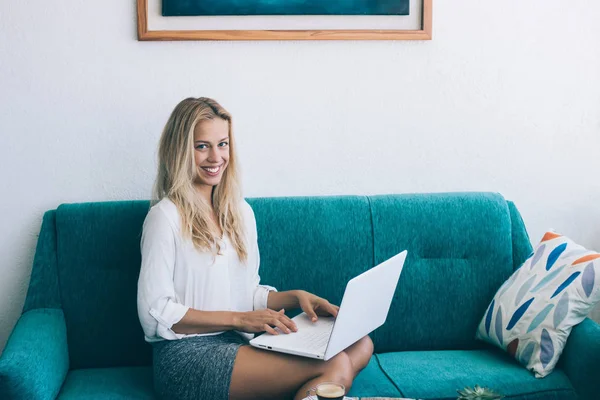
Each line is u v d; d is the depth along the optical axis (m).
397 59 2.39
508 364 2.02
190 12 2.30
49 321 2.01
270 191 2.41
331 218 2.22
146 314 1.88
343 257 2.21
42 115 2.30
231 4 2.31
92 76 2.30
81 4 2.27
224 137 2.04
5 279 2.35
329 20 2.35
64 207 2.17
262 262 2.20
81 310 2.12
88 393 1.88
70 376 2.03
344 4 2.34
